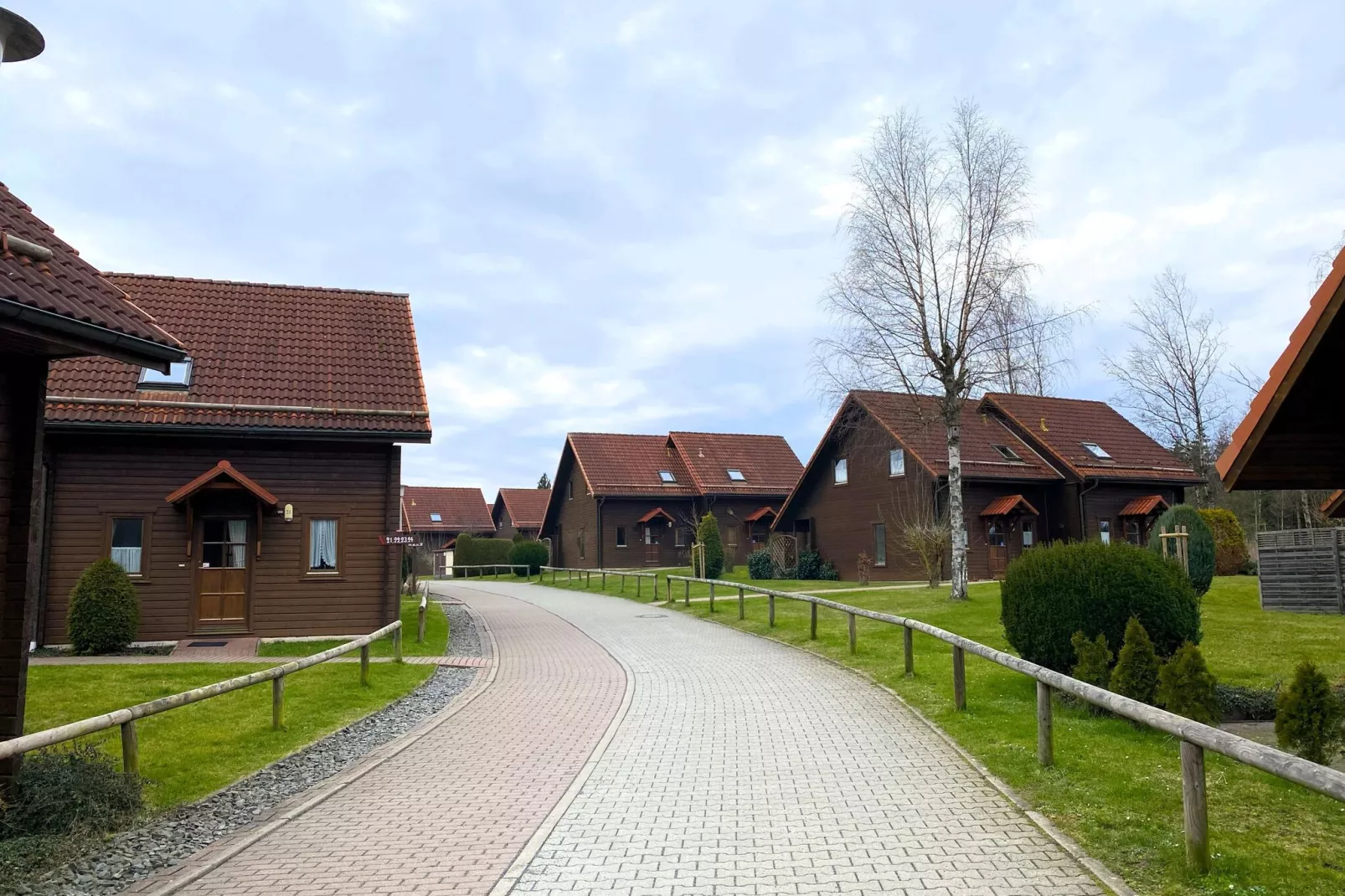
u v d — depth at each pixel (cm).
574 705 1168
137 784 742
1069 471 3294
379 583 1859
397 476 1886
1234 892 489
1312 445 619
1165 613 1024
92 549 1725
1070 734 868
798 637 1688
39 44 820
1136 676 916
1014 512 3175
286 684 1309
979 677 1203
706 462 4725
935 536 2647
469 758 899
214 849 641
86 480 1736
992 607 1984
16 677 711
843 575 3600
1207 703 831
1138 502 3356
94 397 1736
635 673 1405
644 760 854
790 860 573
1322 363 543
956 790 718
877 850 585
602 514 4478
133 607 1648
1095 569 1048
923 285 2236
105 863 622
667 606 2531
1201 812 521
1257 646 1438
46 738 634
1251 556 3253
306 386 1911
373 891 549
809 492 3828
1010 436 3541
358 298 2262
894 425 3319
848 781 756
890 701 1099
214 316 2064
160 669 1407
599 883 546
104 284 799
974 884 520
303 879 573
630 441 4844
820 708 1078
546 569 4644
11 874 592
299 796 784
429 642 1859
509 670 1507
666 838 625
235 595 1808
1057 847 582
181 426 1722
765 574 3691
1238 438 573
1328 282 488
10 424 736
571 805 716
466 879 563
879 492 3431
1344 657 1335
